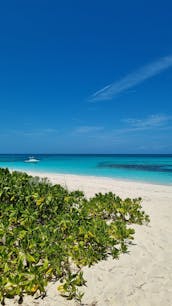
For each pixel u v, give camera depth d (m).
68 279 4.16
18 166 37.34
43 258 4.67
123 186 15.19
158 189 14.43
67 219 5.77
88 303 3.93
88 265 4.85
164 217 8.25
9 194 6.20
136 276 4.64
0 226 5.09
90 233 5.28
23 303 3.83
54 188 7.22
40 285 4.01
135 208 7.48
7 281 3.94
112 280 4.48
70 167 36.28
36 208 6.18
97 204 7.37
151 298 4.09
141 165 41.69
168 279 4.58
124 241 6.04
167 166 38.62
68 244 5.05
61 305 3.85
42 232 5.13
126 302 3.99
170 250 5.72
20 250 4.67
